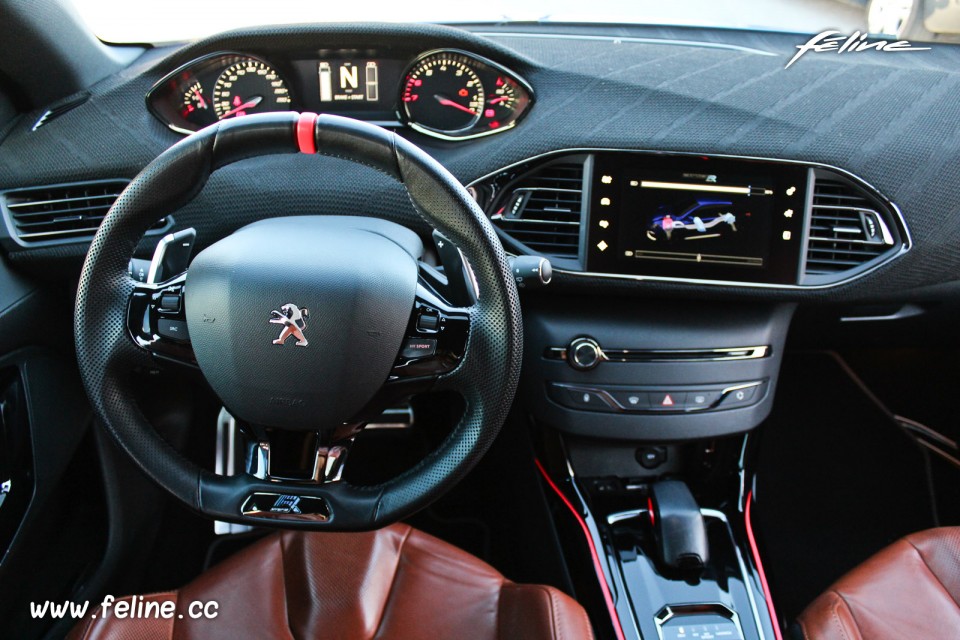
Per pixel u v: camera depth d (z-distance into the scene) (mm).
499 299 964
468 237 935
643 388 1646
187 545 1899
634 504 1673
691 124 1492
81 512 1716
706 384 1649
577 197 1545
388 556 1292
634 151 1495
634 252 1545
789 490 2152
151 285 1025
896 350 2236
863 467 2203
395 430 2051
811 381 2430
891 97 1504
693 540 1513
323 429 1013
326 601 1202
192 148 908
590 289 1588
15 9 1358
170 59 1527
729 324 1647
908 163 1479
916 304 1749
